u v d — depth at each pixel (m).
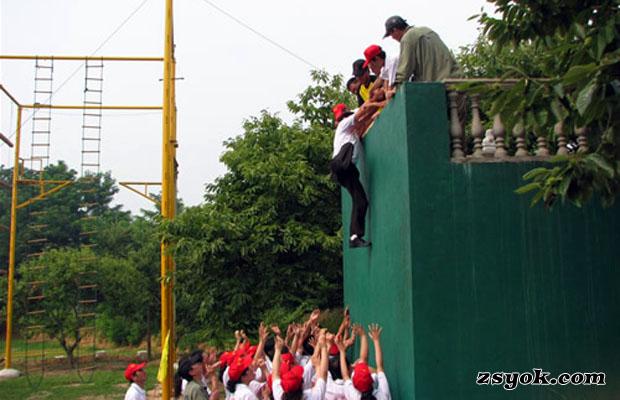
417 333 4.77
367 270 7.06
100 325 28.02
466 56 10.98
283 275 11.76
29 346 31.47
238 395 5.58
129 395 7.20
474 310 4.84
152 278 24.28
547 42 4.62
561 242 5.04
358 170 7.07
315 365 5.73
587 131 5.02
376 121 6.42
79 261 21.78
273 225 11.53
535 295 4.92
